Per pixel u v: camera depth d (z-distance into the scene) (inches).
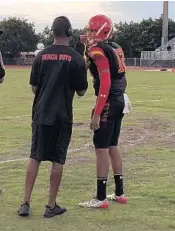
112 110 207.0
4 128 438.0
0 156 318.3
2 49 3154.5
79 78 199.5
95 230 183.8
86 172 273.7
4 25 3191.4
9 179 258.1
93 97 781.3
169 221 194.1
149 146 360.2
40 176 262.2
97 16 206.1
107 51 201.8
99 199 210.7
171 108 616.7
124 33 3176.7
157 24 3107.8
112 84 207.3
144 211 206.7
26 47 3230.8
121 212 205.0
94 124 203.9
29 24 3270.2
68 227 186.5
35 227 186.1
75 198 224.7
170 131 435.2
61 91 197.0
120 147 354.0
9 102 688.4
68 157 314.3
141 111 580.7
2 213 201.8
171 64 2551.7
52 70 196.1
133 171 279.3
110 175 264.7
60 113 195.8
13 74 1657.2
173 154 330.0
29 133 410.9
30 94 828.0
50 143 198.1
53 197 200.1
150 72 1935.3
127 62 2704.2
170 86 1055.0
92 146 354.6
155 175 270.4
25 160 305.9
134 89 961.5
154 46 3102.9
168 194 231.3
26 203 199.5
